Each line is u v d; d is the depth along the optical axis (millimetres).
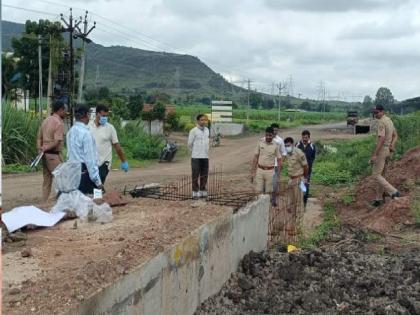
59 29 30531
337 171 18016
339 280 7465
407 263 8180
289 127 65375
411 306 6539
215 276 6891
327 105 161000
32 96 37812
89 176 7527
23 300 4008
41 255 5363
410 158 14305
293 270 7668
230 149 35188
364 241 9969
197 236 6207
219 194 10078
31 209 6824
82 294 4113
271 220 10180
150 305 5016
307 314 6391
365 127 51938
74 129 7453
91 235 6242
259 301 6730
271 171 11305
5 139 18594
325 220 11992
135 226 6680
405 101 48250
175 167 23609
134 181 17438
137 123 31219
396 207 10945
